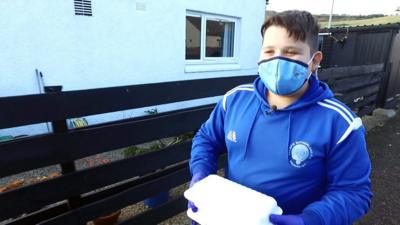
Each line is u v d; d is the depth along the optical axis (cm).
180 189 368
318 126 114
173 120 263
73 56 491
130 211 324
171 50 617
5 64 431
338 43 919
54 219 212
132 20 545
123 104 232
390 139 602
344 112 113
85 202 238
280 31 116
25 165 189
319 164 115
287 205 120
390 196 376
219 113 151
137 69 573
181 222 307
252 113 130
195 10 642
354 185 110
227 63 748
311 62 119
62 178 208
